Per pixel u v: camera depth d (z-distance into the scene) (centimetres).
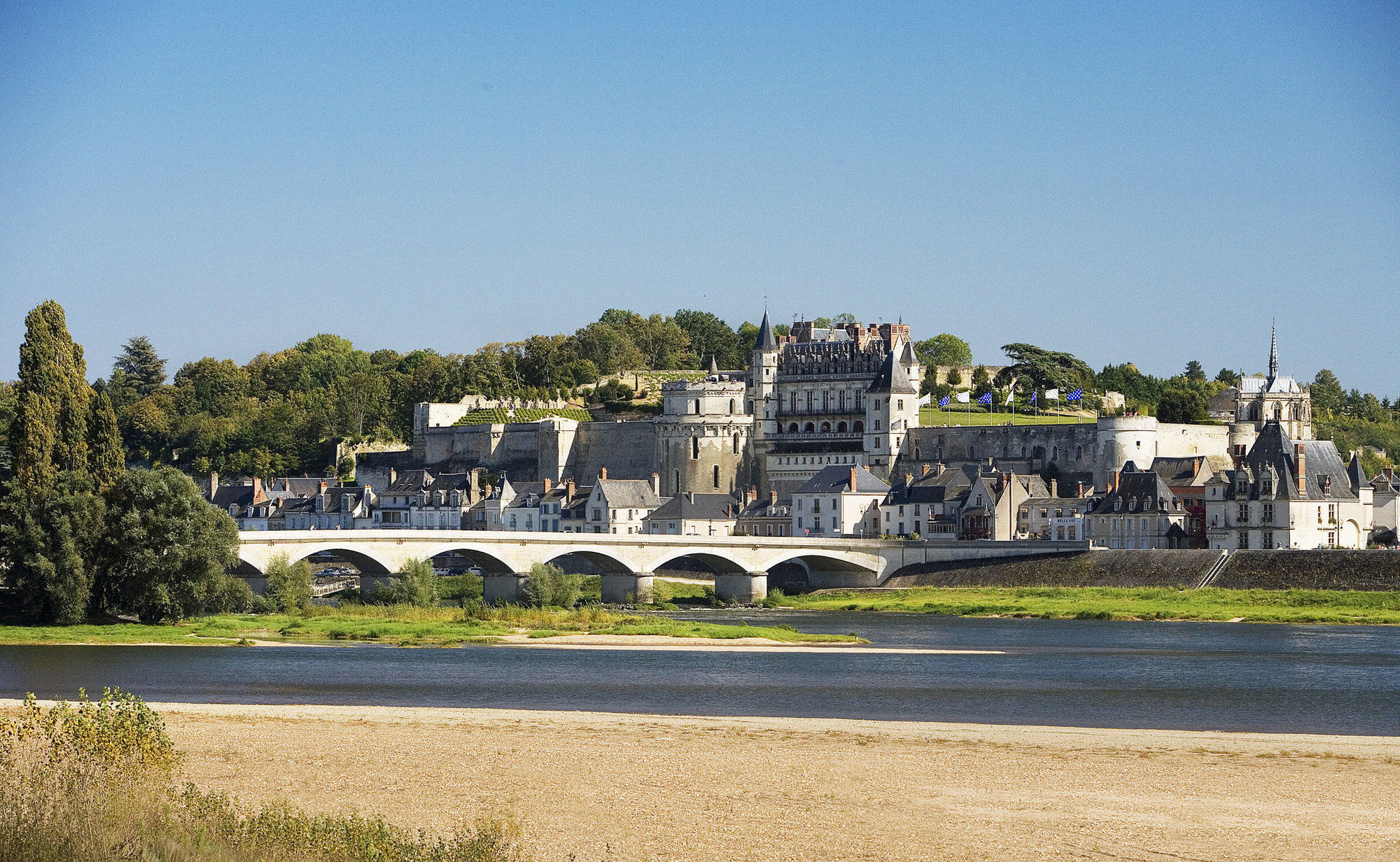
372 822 6362
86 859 5769
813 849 6494
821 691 11031
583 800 7288
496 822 6488
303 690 10962
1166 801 7350
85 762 6644
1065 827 6869
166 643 13988
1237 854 6481
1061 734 9094
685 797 7362
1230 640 15038
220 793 7006
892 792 7494
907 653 13738
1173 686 11312
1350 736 9119
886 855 6412
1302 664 12781
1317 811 7181
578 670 12238
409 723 9350
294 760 8150
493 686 11219
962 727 9344
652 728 9219
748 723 9425
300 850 5966
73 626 14775
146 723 7294
